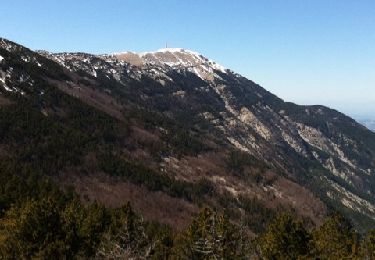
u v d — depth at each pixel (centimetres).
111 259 3834
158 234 6247
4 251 4172
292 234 4950
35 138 15188
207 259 4806
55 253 4138
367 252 5541
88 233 5025
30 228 4162
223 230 5062
